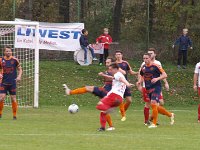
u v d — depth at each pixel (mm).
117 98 27562
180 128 29812
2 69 33719
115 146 22719
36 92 42562
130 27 68812
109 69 27844
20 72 33938
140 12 69562
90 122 32562
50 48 57531
